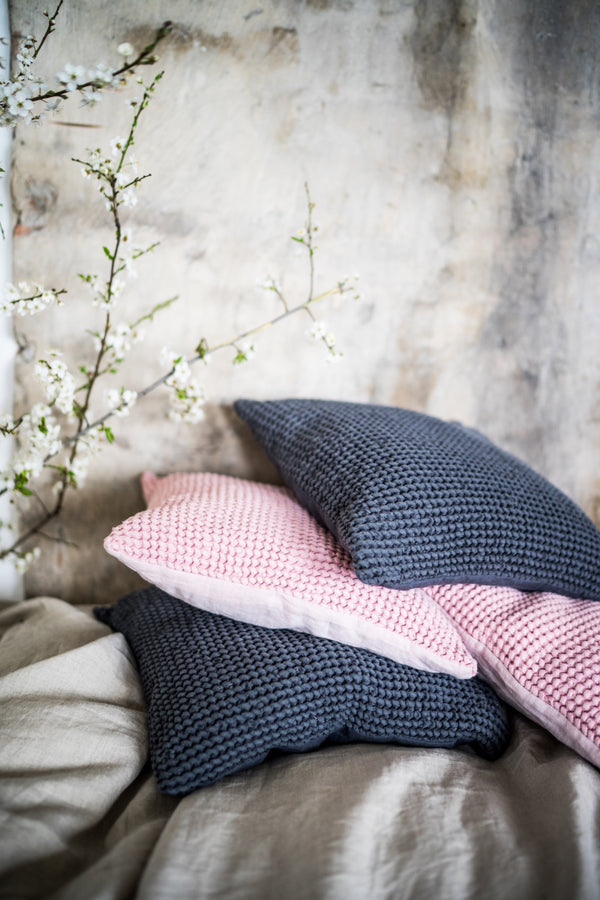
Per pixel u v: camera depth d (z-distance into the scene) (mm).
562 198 1391
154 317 1318
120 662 1023
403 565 897
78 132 1225
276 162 1288
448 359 1424
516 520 981
